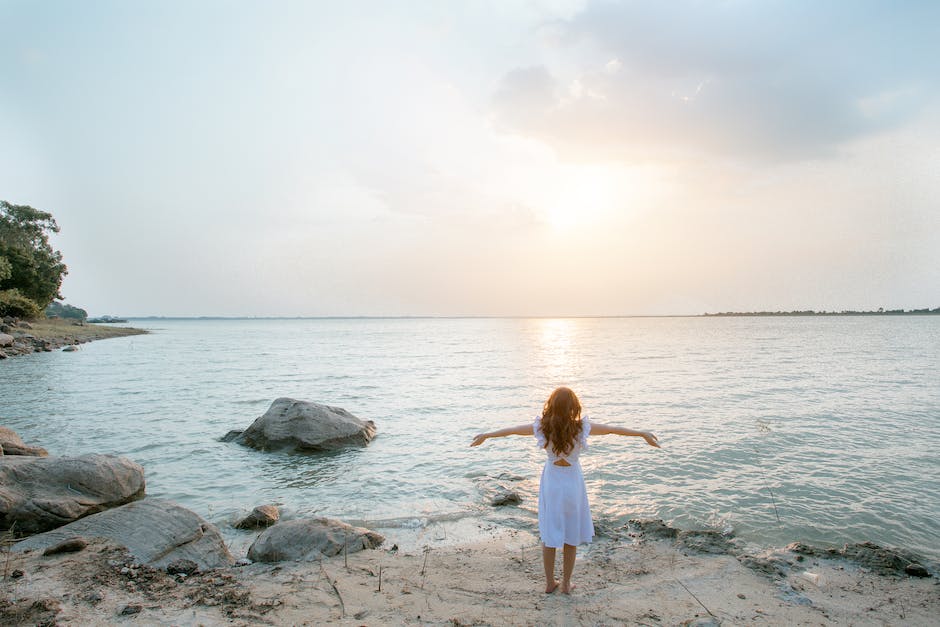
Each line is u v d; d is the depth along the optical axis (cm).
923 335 8112
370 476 1066
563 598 516
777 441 1262
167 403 1998
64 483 787
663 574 583
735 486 947
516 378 2775
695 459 1118
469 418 1683
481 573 586
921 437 1295
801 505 852
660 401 1877
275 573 578
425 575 577
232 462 1173
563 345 6531
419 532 765
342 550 646
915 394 1967
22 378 2809
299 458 1206
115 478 841
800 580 571
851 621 477
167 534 639
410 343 7525
